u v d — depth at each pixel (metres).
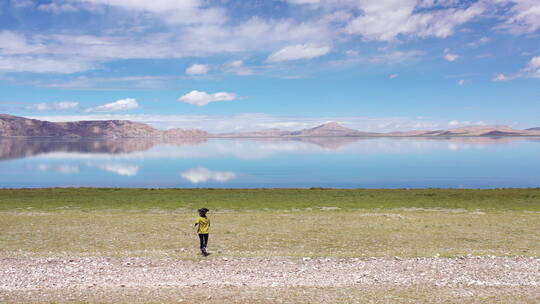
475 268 18.56
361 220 34.25
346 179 118.25
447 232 29.09
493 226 31.31
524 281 16.58
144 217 36.00
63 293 14.98
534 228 30.50
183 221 33.84
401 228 30.64
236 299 14.34
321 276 17.38
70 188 67.06
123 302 13.98
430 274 17.66
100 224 32.34
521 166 156.12
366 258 20.45
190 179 121.44
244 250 23.66
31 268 18.44
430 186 98.25
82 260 19.94
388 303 13.93
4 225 31.73
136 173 142.88
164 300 14.21
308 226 31.58
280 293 15.04
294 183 108.50
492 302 14.01
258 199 51.06
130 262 19.58
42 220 34.06
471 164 169.50
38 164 188.12
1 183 110.94
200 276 17.38
